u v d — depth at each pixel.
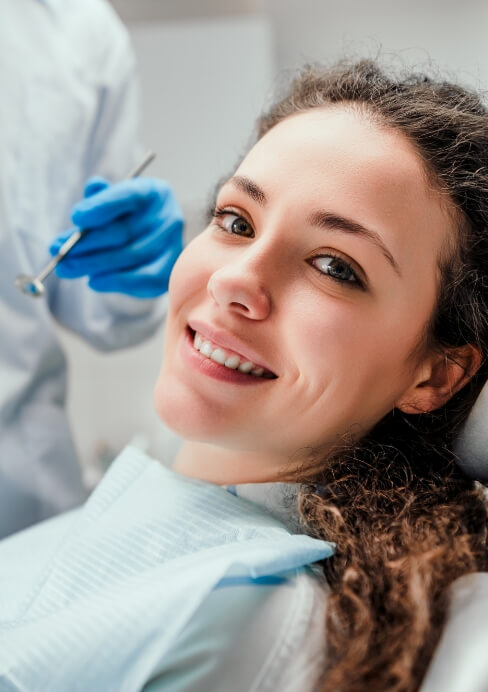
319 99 0.94
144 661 0.66
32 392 1.36
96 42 1.43
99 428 2.01
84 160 1.42
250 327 0.82
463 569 0.76
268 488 0.87
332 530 0.79
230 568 0.72
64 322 1.47
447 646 0.69
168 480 0.91
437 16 2.03
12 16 1.36
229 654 0.69
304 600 0.72
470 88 0.97
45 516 1.36
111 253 1.17
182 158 1.89
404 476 0.85
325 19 2.06
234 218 0.89
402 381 0.87
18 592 0.90
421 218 0.83
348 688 0.66
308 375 0.81
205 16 2.03
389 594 0.71
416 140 0.86
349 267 0.82
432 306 0.86
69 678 0.66
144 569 0.83
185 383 0.87
